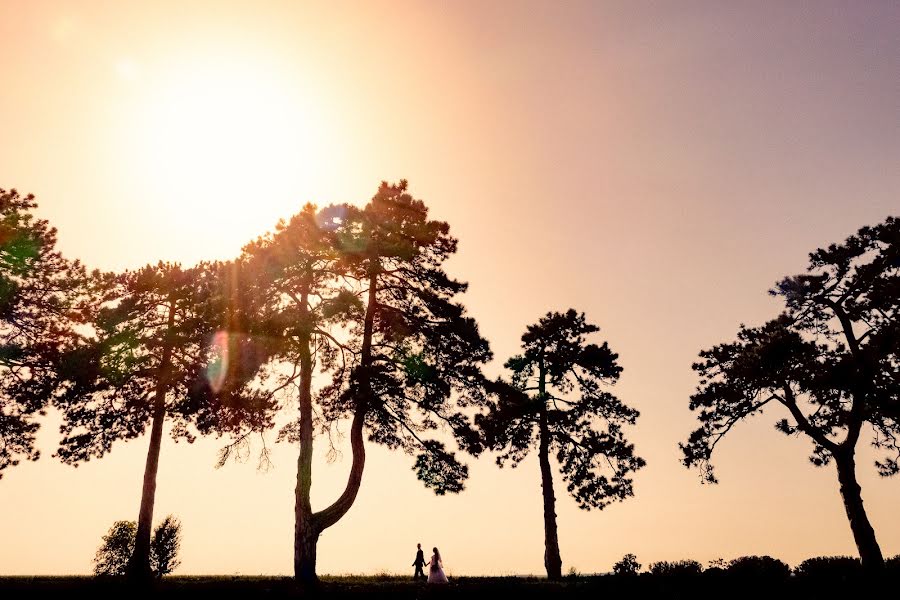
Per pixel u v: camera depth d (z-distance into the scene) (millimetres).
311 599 16922
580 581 20562
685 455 25516
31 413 22344
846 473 21656
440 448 22141
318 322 23188
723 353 25953
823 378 21547
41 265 23516
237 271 22609
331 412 22891
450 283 24797
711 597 17656
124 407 22844
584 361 29422
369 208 25562
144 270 24406
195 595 16844
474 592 17875
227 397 21391
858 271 23750
